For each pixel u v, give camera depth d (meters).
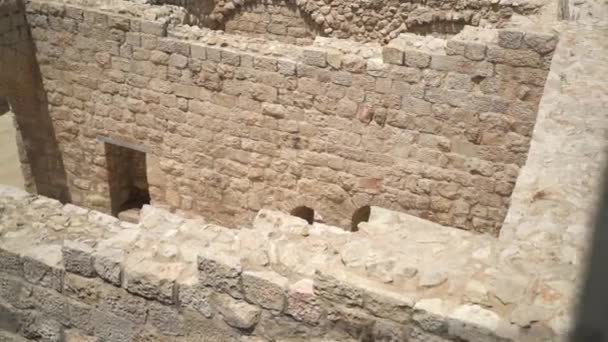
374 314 4.46
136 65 11.10
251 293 4.85
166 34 10.71
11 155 15.89
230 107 10.73
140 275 5.15
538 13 11.54
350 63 9.67
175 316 5.21
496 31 9.33
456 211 10.18
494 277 4.44
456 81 9.27
